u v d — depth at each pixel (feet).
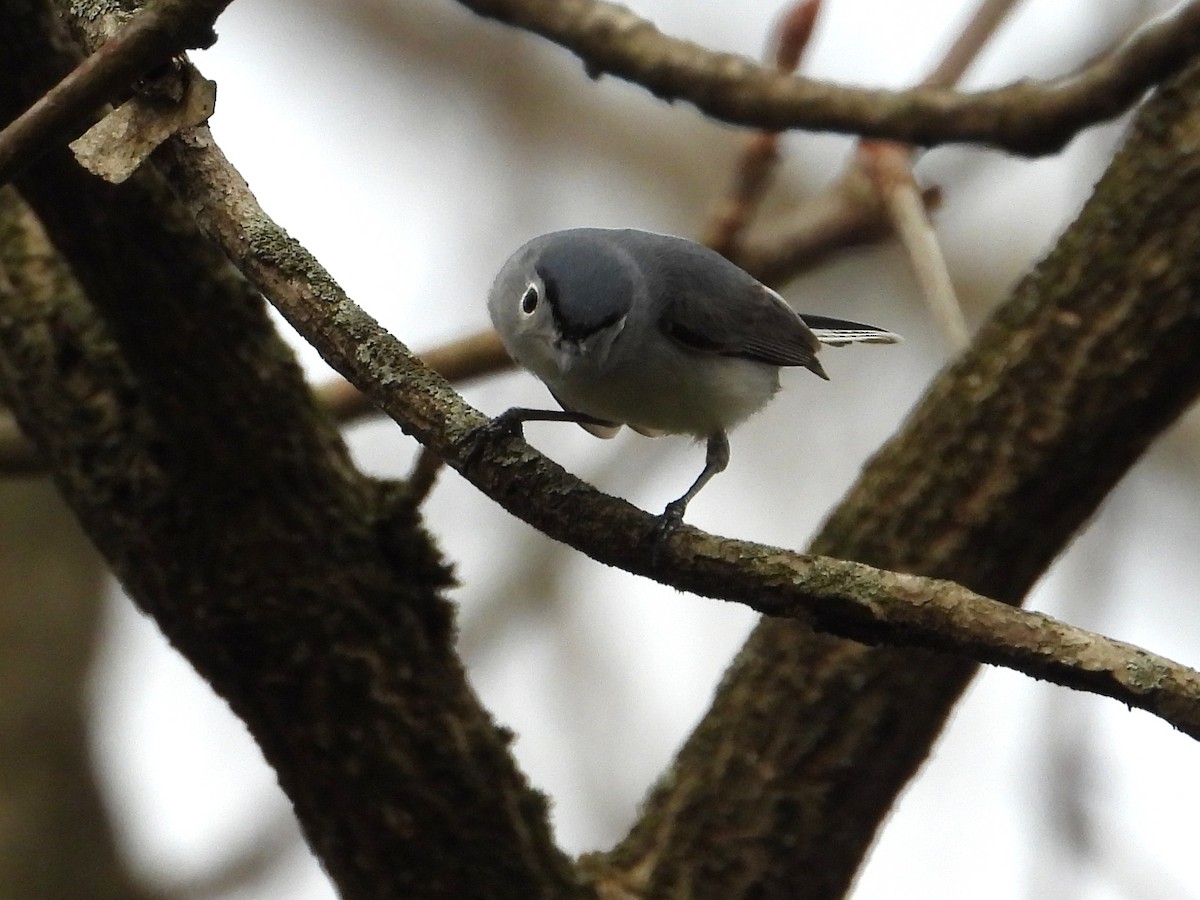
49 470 25.79
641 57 29.71
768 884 27.81
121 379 25.05
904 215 33.30
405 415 22.76
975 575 28.32
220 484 24.50
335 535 24.98
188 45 19.99
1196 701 18.38
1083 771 30.63
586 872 27.84
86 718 42.09
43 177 22.38
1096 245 28.19
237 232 22.61
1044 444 28.02
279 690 24.79
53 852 39.78
